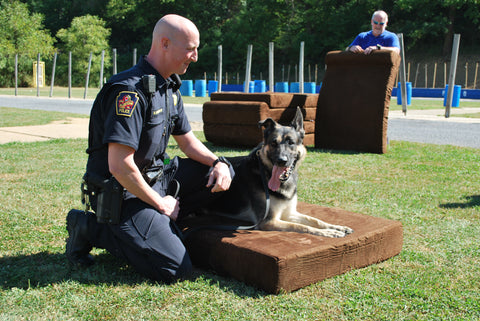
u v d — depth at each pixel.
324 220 3.81
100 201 3.04
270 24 54.53
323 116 9.24
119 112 2.86
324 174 6.75
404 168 7.21
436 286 3.09
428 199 5.38
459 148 9.29
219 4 59.28
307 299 2.85
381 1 46.91
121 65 57.94
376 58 8.45
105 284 3.00
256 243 3.12
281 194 3.59
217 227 3.47
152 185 3.24
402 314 2.70
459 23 47.12
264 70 56.59
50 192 5.44
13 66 48.91
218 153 8.40
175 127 3.53
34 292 2.87
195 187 3.63
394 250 3.65
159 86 3.07
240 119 8.98
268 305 2.75
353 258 3.31
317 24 52.84
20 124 13.20
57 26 62.88
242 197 3.73
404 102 15.30
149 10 58.53
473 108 23.09
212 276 3.20
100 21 54.84
